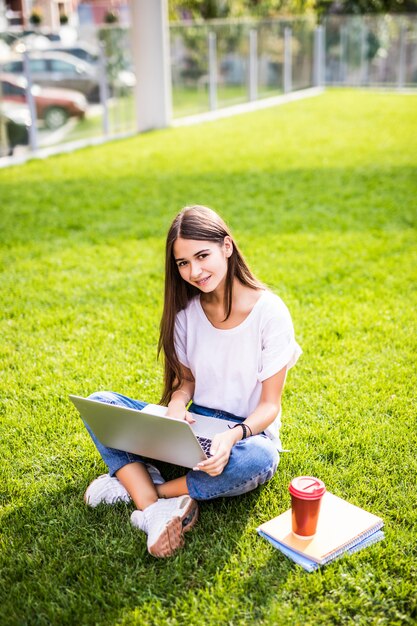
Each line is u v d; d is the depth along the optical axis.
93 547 2.50
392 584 2.26
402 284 4.99
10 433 3.26
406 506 2.65
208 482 2.51
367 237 6.13
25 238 6.38
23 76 10.78
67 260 5.75
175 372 2.89
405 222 6.59
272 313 2.68
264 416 2.61
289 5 22.09
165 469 2.91
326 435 3.14
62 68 12.02
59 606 2.25
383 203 7.30
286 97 18.11
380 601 2.20
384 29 19.52
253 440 2.56
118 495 2.71
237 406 2.79
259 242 6.07
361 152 10.38
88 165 10.00
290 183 8.42
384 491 2.75
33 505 2.76
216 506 2.71
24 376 3.80
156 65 12.88
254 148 10.97
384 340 4.11
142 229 6.57
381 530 2.53
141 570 2.36
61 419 3.34
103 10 28.11
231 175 8.98
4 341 4.26
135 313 4.63
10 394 3.62
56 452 3.10
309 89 19.78
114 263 5.64
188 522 2.54
